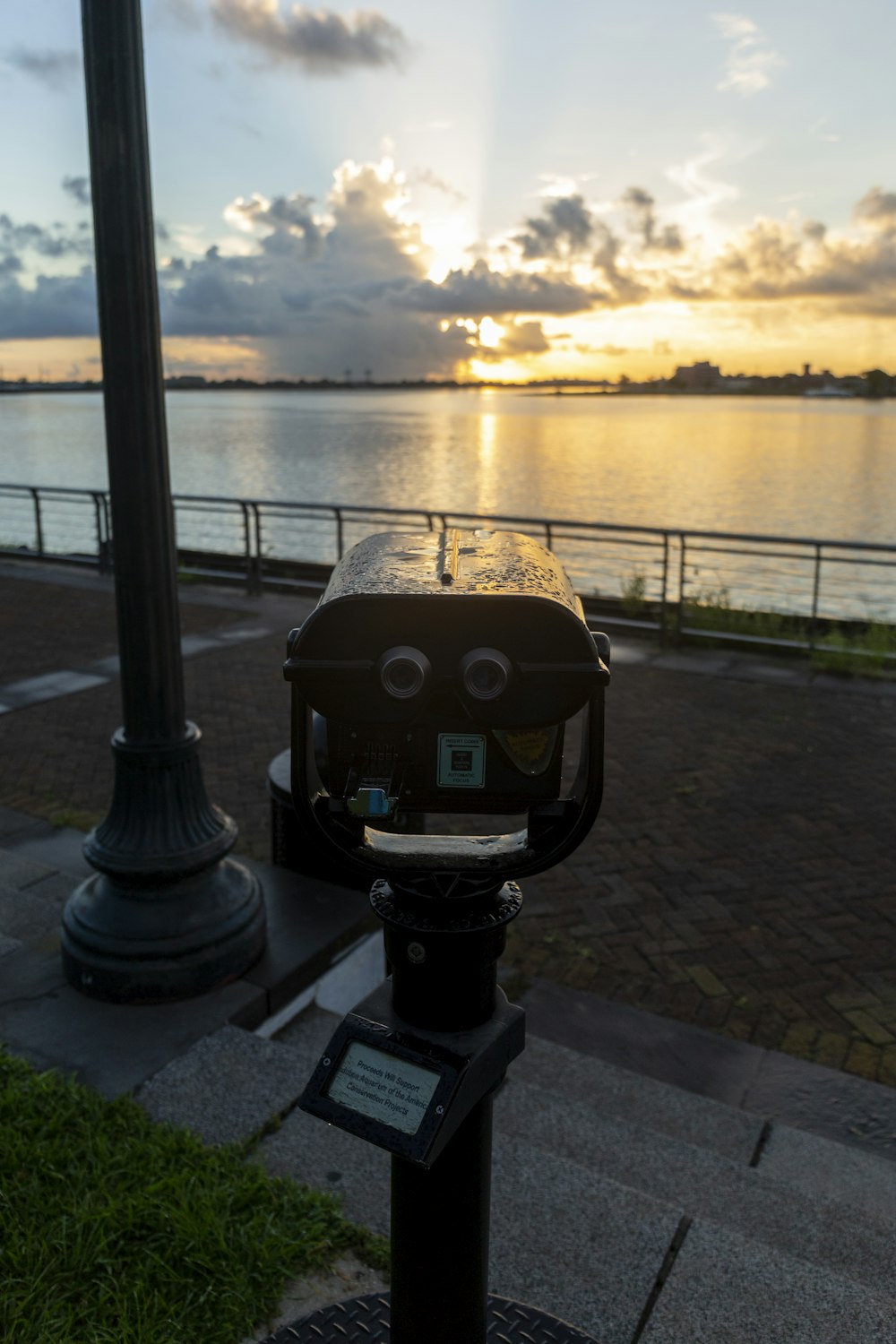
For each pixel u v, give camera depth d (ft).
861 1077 11.74
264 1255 7.72
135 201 10.15
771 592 39.14
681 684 27.55
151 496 11.02
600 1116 10.19
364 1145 9.29
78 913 11.90
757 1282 7.65
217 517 100.12
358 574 4.84
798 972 13.80
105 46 9.75
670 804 19.33
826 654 29.09
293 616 35.55
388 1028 5.08
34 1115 9.37
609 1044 12.30
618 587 37.45
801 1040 12.39
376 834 5.17
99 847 11.81
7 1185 8.41
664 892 15.98
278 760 15.24
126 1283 7.52
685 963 14.03
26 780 20.22
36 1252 7.77
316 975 12.71
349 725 4.61
